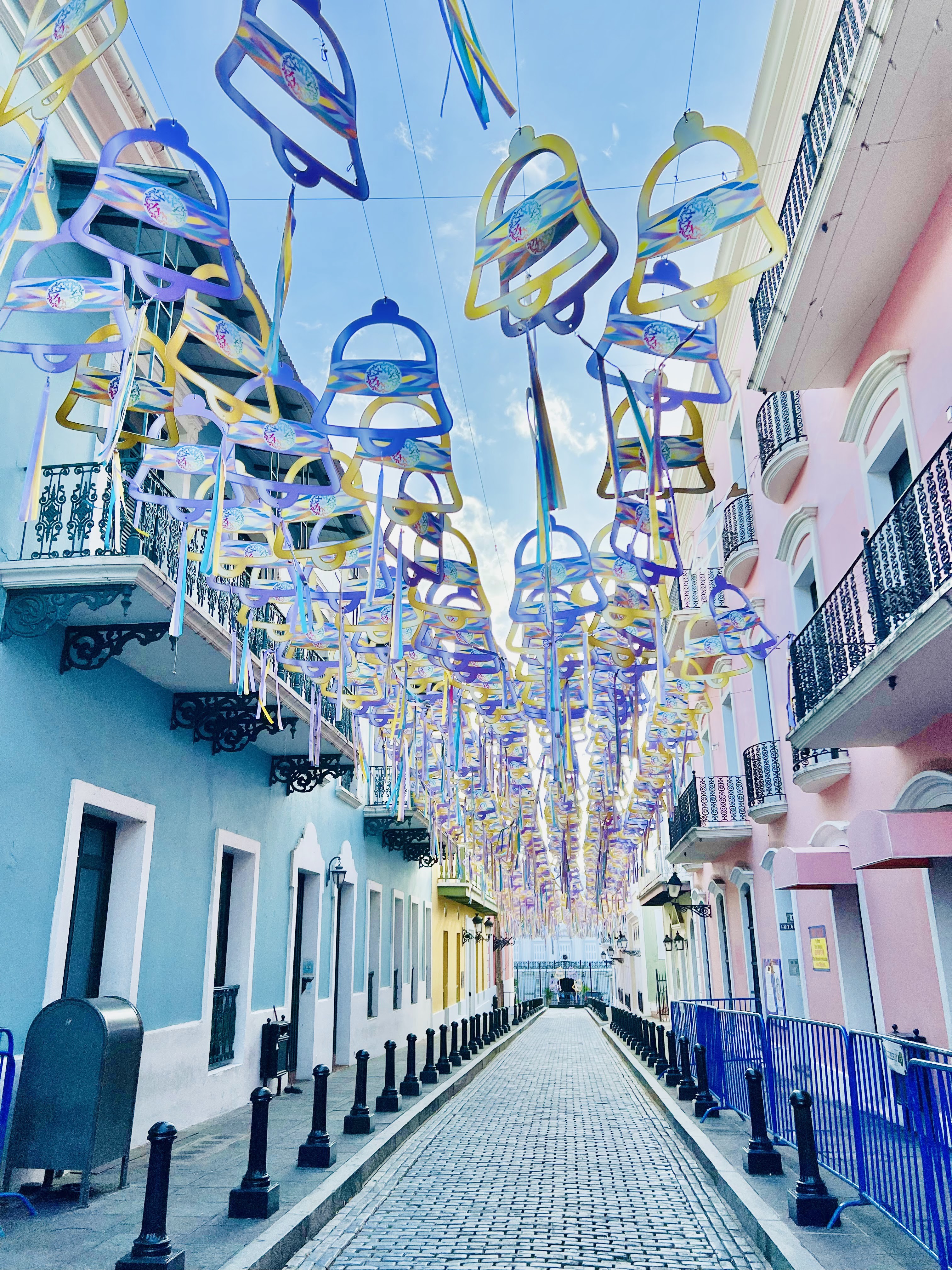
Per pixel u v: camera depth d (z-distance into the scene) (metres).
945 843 6.59
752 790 13.56
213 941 9.92
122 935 8.19
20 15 7.07
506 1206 6.37
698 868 20.31
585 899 20.64
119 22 2.67
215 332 3.75
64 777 7.28
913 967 8.02
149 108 8.54
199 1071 9.28
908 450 7.98
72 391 4.66
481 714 8.82
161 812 8.94
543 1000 53.66
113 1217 5.52
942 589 5.43
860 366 8.95
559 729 5.03
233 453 4.90
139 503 7.10
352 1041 15.01
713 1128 8.62
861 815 7.16
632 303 3.35
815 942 11.25
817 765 10.23
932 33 5.77
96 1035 5.99
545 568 4.13
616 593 6.57
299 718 10.32
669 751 10.48
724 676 8.49
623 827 14.25
